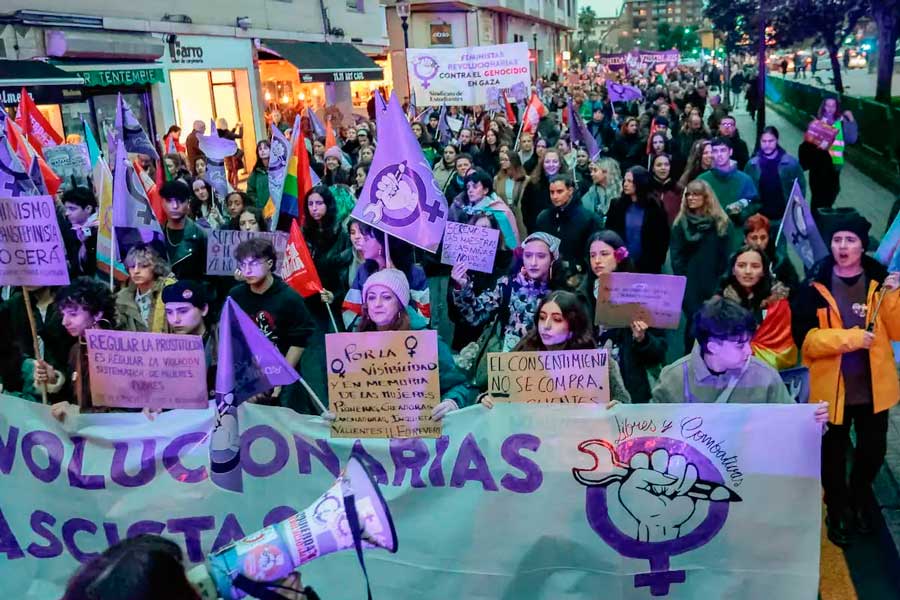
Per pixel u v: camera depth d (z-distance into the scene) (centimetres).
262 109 2264
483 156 1352
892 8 2492
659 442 366
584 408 370
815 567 361
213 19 2012
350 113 2923
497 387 380
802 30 3122
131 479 400
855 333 418
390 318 437
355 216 536
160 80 1767
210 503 399
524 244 514
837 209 439
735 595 369
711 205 652
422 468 384
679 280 443
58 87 1445
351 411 386
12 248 447
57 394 469
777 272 520
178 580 195
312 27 2558
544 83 3575
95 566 194
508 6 4553
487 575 384
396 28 3862
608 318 458
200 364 392
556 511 376
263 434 393
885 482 487
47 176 787
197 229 714
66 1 1495
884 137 1695
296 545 238
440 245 632
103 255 591
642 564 373
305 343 517
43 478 407
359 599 389
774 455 359
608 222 746
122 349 398
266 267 504
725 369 372
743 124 3150
